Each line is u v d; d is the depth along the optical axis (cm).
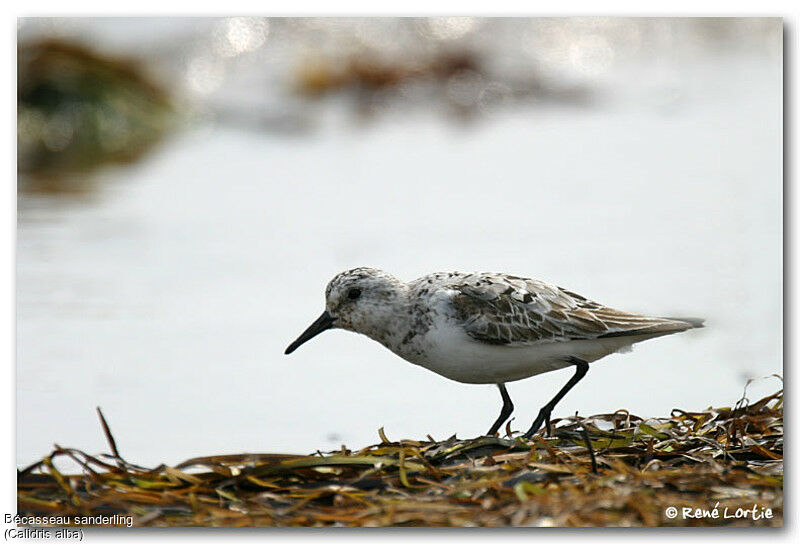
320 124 2394
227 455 862
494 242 1556
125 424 1039
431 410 1099
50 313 1287
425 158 2061
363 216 1694
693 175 1848
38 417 1052
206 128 2367
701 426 941
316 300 1369
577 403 1115
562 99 2481
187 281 1410
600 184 1828
